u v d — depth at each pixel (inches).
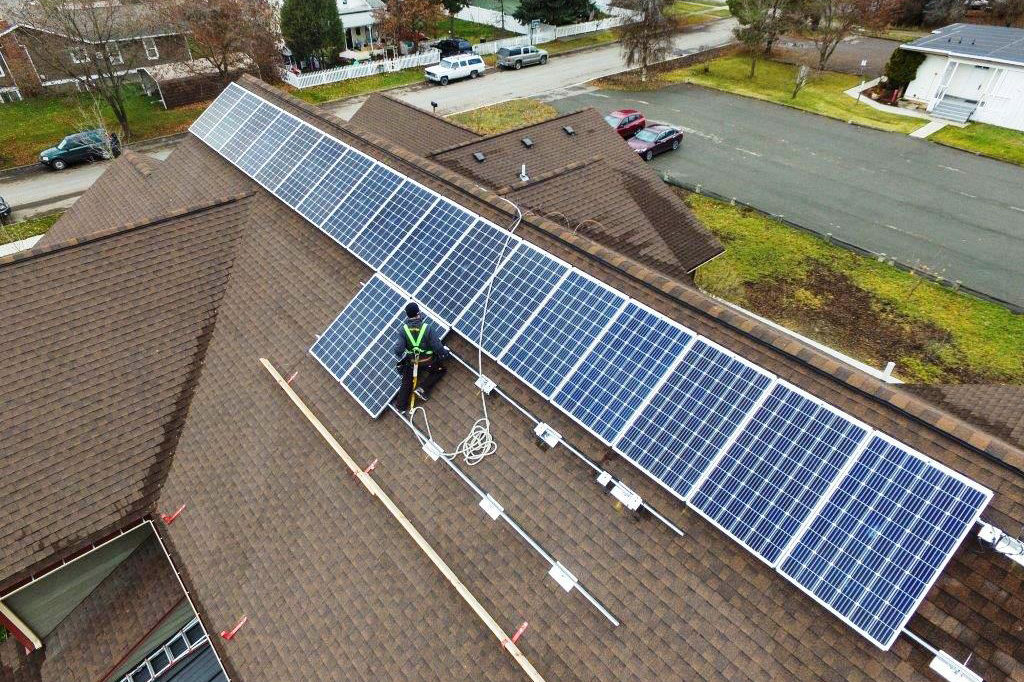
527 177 676.7
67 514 379.9
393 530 334.6
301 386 414.6
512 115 1423.5
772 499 260.7
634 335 328.5
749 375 289.7
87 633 409.7
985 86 1327.5
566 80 1685.5
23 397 407.8
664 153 1245.1
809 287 846.5
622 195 671.8
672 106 1492.4
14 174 1179.3
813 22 1683.1
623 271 362.6
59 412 410.0
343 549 338.0
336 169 534.9
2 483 377.4
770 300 823.1
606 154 776.9
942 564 222.1
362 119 952.9
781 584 255.4
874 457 249.6
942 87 1382.9
